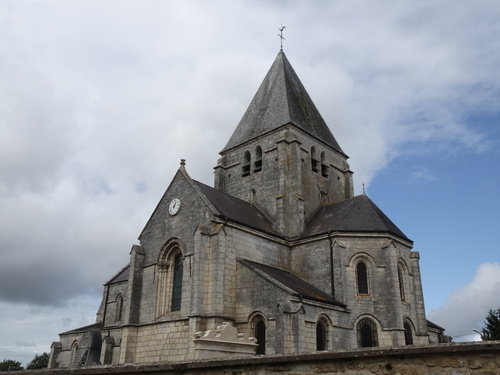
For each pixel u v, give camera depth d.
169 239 39.38
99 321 56.94
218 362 11.52
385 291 38.09
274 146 49.84
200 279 34.31
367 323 37.59
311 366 10.59
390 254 38.69
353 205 45.16
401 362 9.75
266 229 43.31
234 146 54.28
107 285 56.22
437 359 9.44
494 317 54.22
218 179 53.53
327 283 39.50
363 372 10.02
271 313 32.78
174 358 34.44
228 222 37.28
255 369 11.18
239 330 34.31
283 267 41.97
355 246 40.00
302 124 51.94
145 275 40.38
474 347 9.05
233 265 36.41
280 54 60.56
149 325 37.62
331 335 34.62
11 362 86.44
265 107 54.84
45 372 11.90
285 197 46.62
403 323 37.78
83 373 11.97
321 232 41.59
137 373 12.10
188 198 39.44
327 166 53.59
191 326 33.22
